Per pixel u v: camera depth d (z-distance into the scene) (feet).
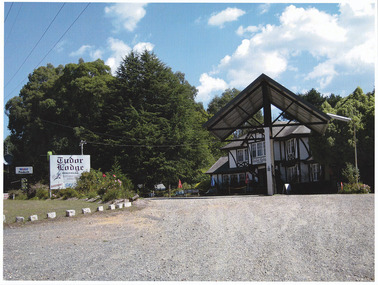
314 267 21.85
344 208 43.78
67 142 195.72
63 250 27.84
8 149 241.35
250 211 46.57
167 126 151.94
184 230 35.24
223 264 23.16
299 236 29.81
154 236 32.91
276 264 22.71
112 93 160.86
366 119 96.53
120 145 143.84
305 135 101.35
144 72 160.15
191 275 21.15
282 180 131.44
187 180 178.29
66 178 81.00
